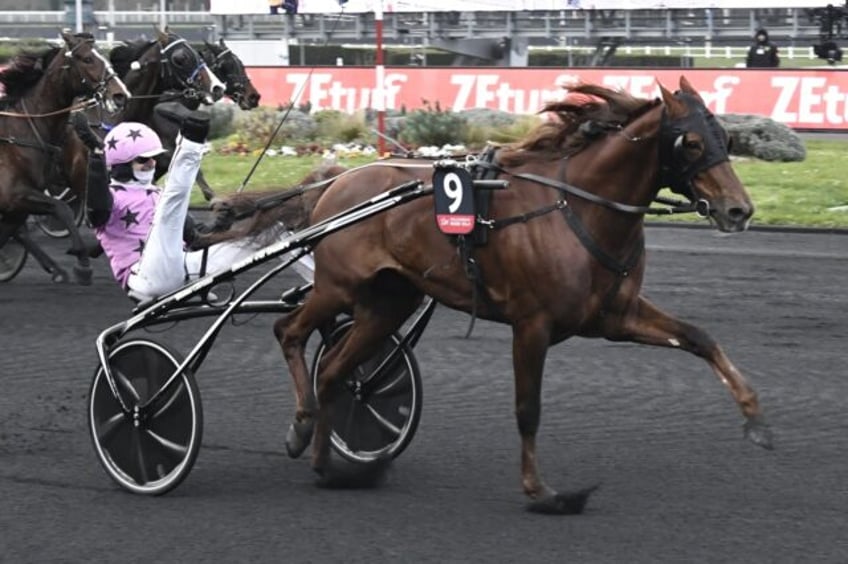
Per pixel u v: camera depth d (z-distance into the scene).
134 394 7.93
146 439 7.88
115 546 6.88
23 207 14.80
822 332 12.66
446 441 8.95
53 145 14.94
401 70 28.78
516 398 7.43
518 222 7.36
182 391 7.77
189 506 7.60
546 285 7.26
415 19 38.31
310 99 29.39
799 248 17.97
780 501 7.54
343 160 24.06
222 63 21.22
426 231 7.70
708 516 7.26
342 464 8.34
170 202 8.24
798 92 26.56
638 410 9.77
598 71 27.47
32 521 7.32
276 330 8.41
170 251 8.36
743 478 8.02
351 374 8.38
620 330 7.48
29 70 14.96
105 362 7.96
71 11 41.34
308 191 8.45
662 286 15.13
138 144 8.77
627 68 27.31
